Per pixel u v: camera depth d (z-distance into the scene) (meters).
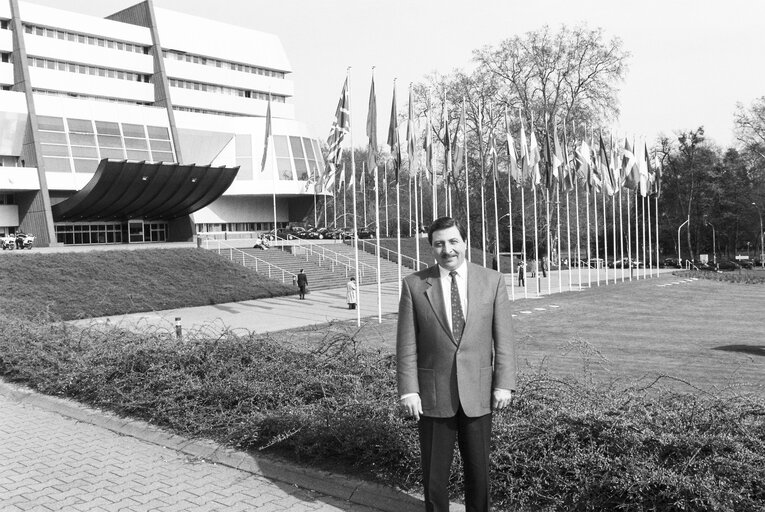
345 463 6.17
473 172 56.59
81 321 27.78
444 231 4.55
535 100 53.19
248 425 6.80
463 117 28.73
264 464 6.33
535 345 17.64
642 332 20.44
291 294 38.69
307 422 6.48
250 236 68.56
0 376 10.73
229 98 72.38
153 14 64.81
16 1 53.22
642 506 4.75
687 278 51.19
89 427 8.08
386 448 5.72
